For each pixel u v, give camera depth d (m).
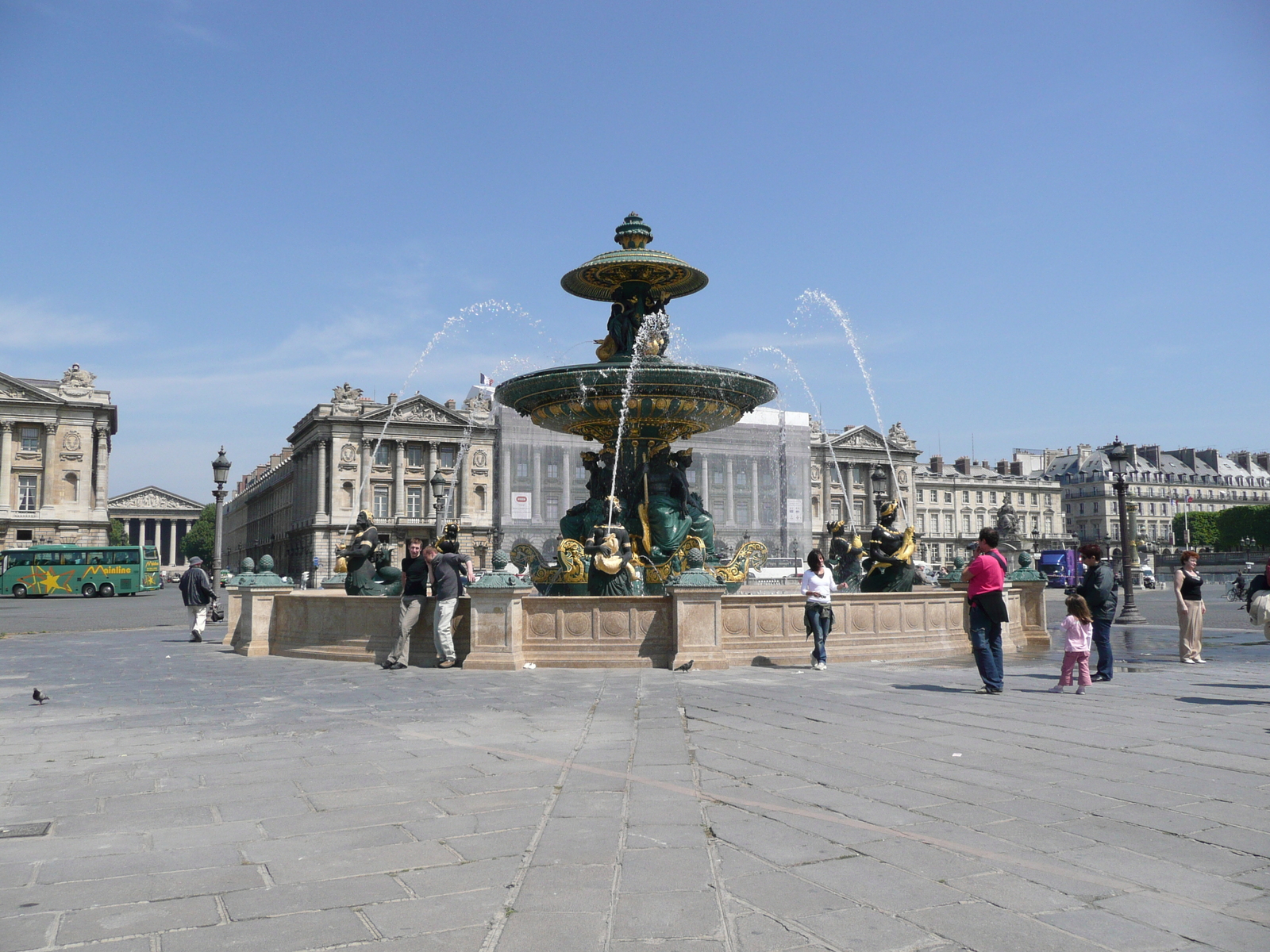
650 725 7.71
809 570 11.76
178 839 4.60
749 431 75.75
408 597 12.33
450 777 5.85
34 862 4.25
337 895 3.81
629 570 14.14
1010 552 33.25
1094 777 5.76
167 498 165.12
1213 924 3.46
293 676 11.84
